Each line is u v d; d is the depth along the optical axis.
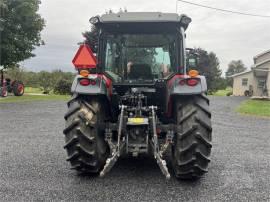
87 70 5.36
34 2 29.17
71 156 5.14
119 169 5.70
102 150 5.42
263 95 35.78
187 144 4.96
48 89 38.50
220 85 64.94
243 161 6.48
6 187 4.77
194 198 4.42
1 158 6.50
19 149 7.36
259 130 10.91
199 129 4.95
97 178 5.22
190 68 6.09
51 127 10.85
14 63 29.47
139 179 5.19
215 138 9.24
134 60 5.73
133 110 5.30
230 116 15.30
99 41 5.72
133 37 5.70
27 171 5.58
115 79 5.75
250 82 44.44
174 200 4.34
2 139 8.62
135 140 5.11
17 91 26.44
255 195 4.55
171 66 5.68
